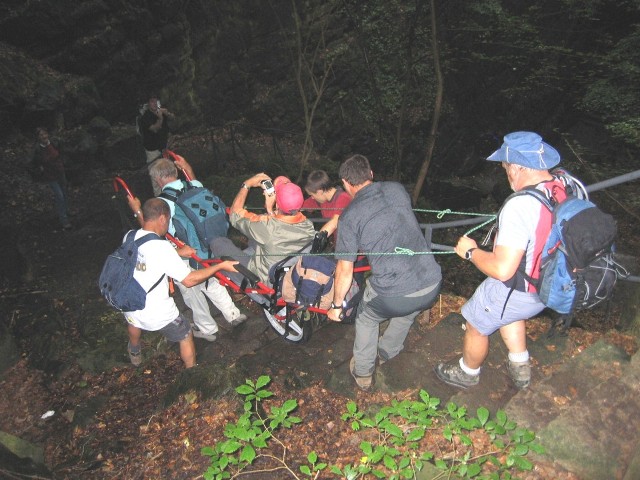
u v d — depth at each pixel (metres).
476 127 17.98
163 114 9.43
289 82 15.52
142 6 11.97
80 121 11.07
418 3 10.73
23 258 7.39
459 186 17.31
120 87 12.10
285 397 4.18
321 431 3.83
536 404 3.59
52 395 5.18
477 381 3.84
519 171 2.97
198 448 3.83
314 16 15.27
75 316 6.30
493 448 3.40
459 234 13.68
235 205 4.34
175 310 4.32
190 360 4.66
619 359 3.77
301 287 3.87
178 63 13.27
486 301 3.27
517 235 2.80
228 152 13.79
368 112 16.27
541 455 3.26
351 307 3.88
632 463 2.97
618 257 5.83
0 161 9.72
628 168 13.56
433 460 3.39
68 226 8.72
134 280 4.01
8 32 10.45
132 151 11.42
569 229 2.76
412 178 17.72
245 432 3.09
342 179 3.50
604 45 14.73
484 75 17.11
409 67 10.96
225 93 14.59
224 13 13.94
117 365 5.27
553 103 17.31
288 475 3.51
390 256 3.37
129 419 4.54
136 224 8.92
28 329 6.17
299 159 14.77
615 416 3.36
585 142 17.52
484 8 13.73
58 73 11.05
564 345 4.10
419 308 3.53
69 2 10.73
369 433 3.72
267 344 4.84
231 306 5.11
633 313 4.26
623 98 11.16
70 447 4.45
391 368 4.16
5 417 5.04
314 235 4.20
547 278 2.88
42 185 9.70
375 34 15.16
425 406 3.22
